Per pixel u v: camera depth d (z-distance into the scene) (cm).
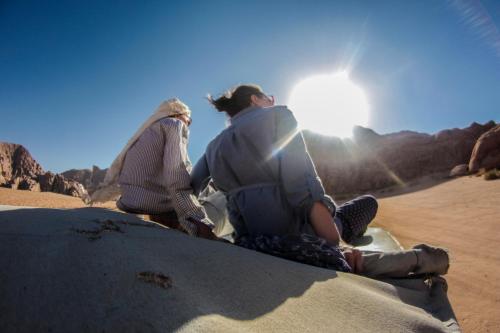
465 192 2070
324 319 116
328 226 195
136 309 90
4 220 128
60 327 79
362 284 159
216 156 224
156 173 221
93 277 99
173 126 215
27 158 8975
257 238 198
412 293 166
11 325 78
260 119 208
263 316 109
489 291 597
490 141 3234
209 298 109
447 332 127
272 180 208
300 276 148
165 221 235
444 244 951
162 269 115
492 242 897
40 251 107
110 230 142
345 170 4769
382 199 2984
